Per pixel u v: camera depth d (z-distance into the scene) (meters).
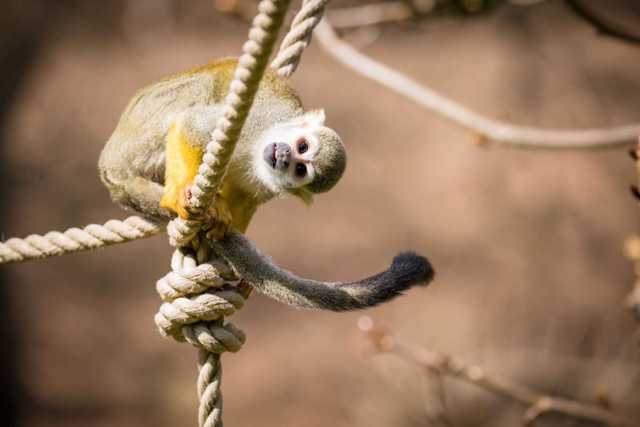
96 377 15.59
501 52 18.22
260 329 16.17
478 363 13.49
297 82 18.02
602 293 16.19
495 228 16.91
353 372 14.88
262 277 4.65
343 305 4.62
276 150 5.80
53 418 15.06
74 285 16.41
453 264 16.53
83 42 18.53
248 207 5.98
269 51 3.33
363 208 17.22
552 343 14.86
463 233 16.92
